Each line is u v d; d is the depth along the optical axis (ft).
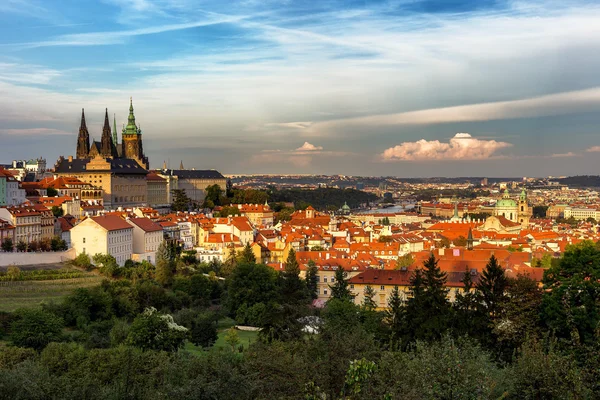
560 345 377.50
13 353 531.09
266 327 506.89
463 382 269.64
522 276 538.88
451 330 482.28
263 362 339.98
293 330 494.18
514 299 485.15
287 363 332.60
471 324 507.71
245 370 351.05
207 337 655.35
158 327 612.29
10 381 369.09
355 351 330.54
